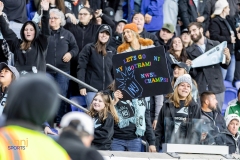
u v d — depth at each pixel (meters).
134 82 20.64
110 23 28.91
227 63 28.48
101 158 8.69
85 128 9.52
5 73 19.89
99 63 25.47
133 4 31.72
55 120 25.22
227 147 19.19
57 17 26.39
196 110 21.16
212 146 19.06
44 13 23.42
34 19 26.59
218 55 28.09
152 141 20.89
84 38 27.52
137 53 20.66
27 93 7.34
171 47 27.14
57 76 26.06
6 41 23.91
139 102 20.66
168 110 20.94
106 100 19.45
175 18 32.00
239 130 22.89
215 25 31.94
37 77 7.46
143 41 24.08
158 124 21.05
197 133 19.16
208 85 28.02
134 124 20.48
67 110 25.77
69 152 8.65
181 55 27.23
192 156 18.67
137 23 28.17
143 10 31.61
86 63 25.55
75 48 26.70
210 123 19.31
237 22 33.22
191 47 28.22
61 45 26.36
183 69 24.48
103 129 19.22
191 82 21.11
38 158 7.23
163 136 21.00
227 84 31.28
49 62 26.16
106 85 25.48
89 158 8.62
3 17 24.02
